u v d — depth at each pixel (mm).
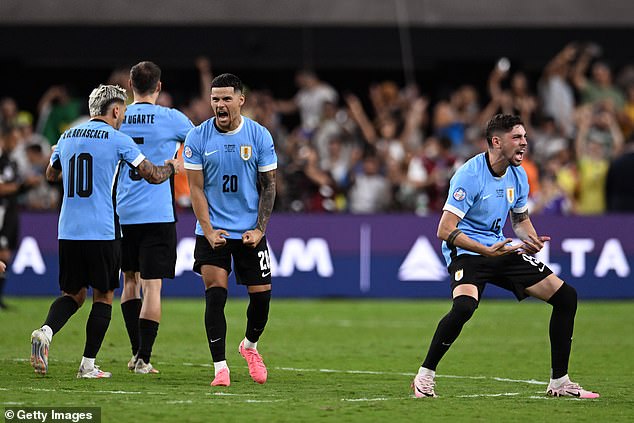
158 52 72188
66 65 76625
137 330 32000
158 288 31266
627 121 68062
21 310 49375
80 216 29031
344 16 73125
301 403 25703
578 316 50656
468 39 73438
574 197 62125
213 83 28828
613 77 77750
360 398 26844
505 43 73625
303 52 72562
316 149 65000
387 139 64312
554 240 57375
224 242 28359
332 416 23984
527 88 76062
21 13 71875
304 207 59281
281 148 61250
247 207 29250
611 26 73688
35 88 77750
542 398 27375
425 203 60031
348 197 61250
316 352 37844
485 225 27938
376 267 57156
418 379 27266
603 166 61844
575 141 65688
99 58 72250
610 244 57594
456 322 26859
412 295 57188
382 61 73375
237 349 38031
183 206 56406
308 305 54344
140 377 30188
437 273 57312
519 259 27688
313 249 57000
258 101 65062
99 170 29031
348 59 72875
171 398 26031
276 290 56812
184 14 72500
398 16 73438
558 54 73500
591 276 57469
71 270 29359
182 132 31656
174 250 31453
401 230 57250
